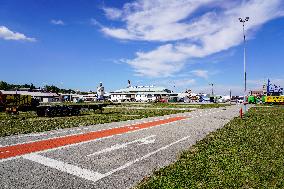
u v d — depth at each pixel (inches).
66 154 420.8
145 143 522.9
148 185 272.5
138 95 6107.3
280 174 311.0
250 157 394.0
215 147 472.7
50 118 1148.5
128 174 316.8
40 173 317.4
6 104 1584.6
